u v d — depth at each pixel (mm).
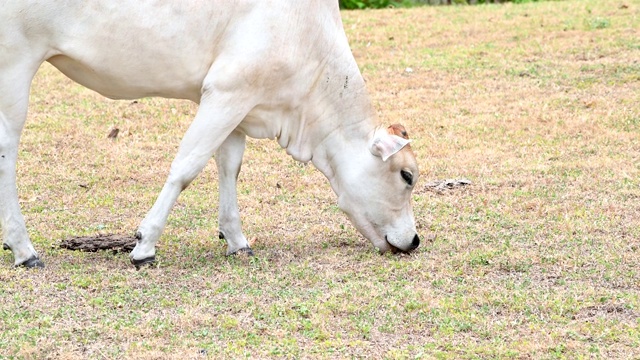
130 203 9805
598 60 15211
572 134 12016
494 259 7949
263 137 7891
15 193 7594
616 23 17453
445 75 14859
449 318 6727
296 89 7707
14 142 7484
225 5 7391
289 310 6809
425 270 7746
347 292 7184
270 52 7453
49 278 7414
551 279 7535
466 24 18078
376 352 6215
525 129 12305
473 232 8750
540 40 16562
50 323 6516
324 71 7793
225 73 7402
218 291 7207
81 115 13047
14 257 7707
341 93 7859
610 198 9664
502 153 11359
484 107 13250
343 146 7938
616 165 10750
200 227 9016
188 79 7535
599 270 7695
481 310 6906
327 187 10375
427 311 6859
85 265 7754
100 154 11547
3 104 7367
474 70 15055
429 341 6406
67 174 10773
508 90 14000
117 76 7465
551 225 8859
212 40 7449
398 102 13562
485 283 7445
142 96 7766
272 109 7742
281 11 7477
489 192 9992
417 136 12102
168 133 12422
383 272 7695
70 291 7152
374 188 7906
